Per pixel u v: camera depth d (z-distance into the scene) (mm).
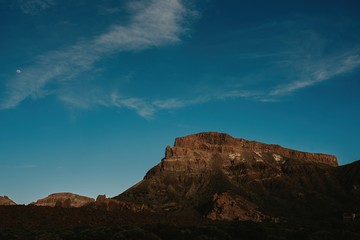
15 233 86000
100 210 150125
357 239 86250
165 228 82000
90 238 77500
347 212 186625
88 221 121188
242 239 83125
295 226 129375
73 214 130500
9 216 113625
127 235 70375
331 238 85250
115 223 121000
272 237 89125
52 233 81500
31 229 98188
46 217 118875
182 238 78812
